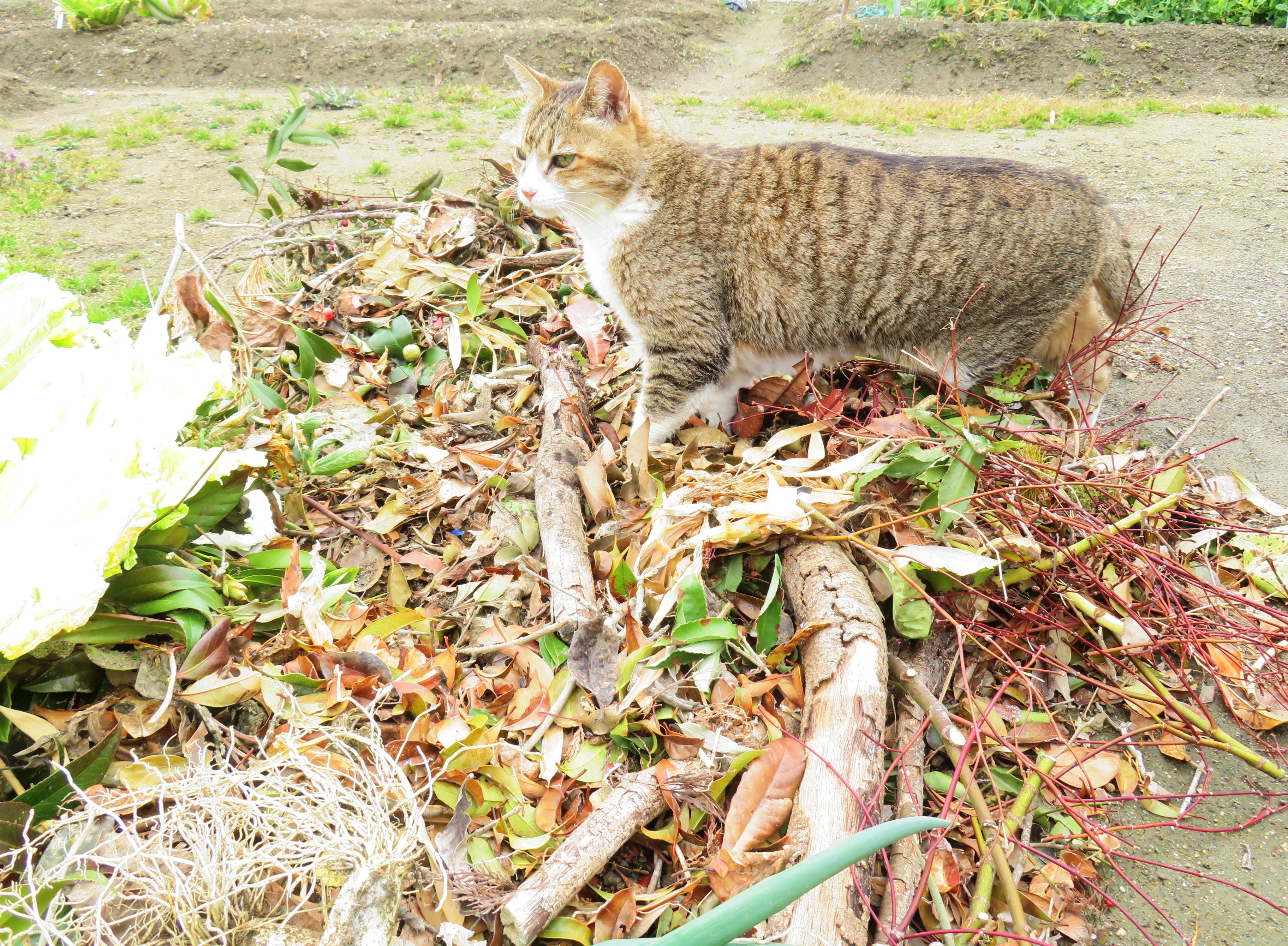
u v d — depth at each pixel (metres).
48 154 1.54
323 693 0.48
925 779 0.49
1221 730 0.56
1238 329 0.94
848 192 0.69
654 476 0.63
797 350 0.74
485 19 2.93
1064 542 0.60
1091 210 0.71
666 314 0.70
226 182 1.43
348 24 2.71
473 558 0.58
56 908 0.37
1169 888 0.49
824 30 2.57
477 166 1.50
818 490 0.55
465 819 0.44
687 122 1.92
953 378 0.71
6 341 0.46
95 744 0.46
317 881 0.39
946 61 2.38
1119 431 0.70
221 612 0.50
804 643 0.51
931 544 0.56
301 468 0.61
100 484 0.44
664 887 0.45
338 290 0.79
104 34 2.31
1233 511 0.67
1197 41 2.29
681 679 0.51
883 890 0.44
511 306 0.78
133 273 1.09
